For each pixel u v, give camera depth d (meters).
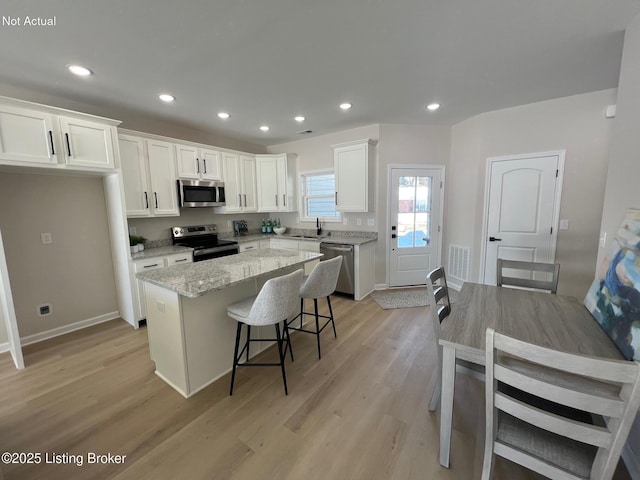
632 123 1.66
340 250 3.85
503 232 3.51
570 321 1.50
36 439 1.61
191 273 2.08
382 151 3.97
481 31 1.80
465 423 1.70
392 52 2.05
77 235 3.05
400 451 1.51
